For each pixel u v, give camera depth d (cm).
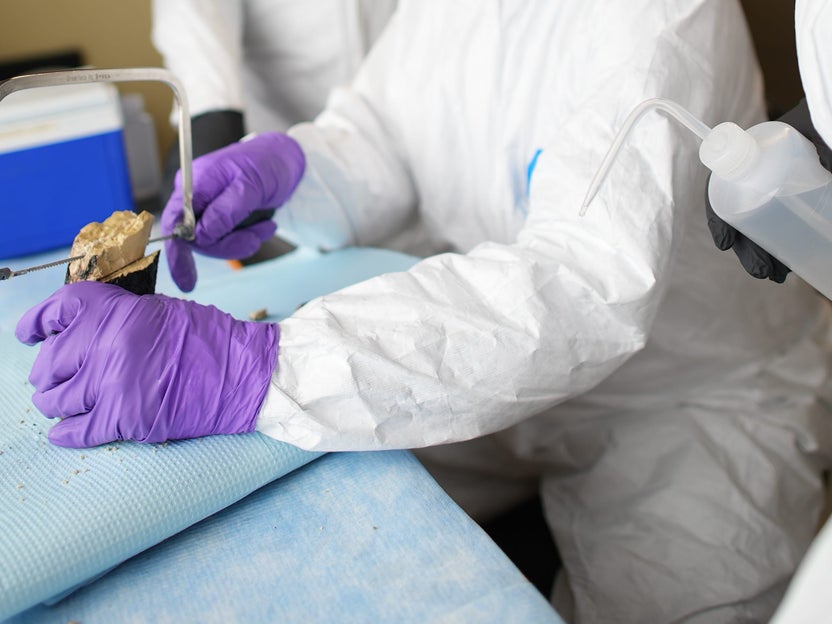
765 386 106
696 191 87
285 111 160
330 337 68
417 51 109
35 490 62
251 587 59
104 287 68
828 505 114
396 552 62
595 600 98
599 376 77
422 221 118
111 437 65
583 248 75
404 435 69
